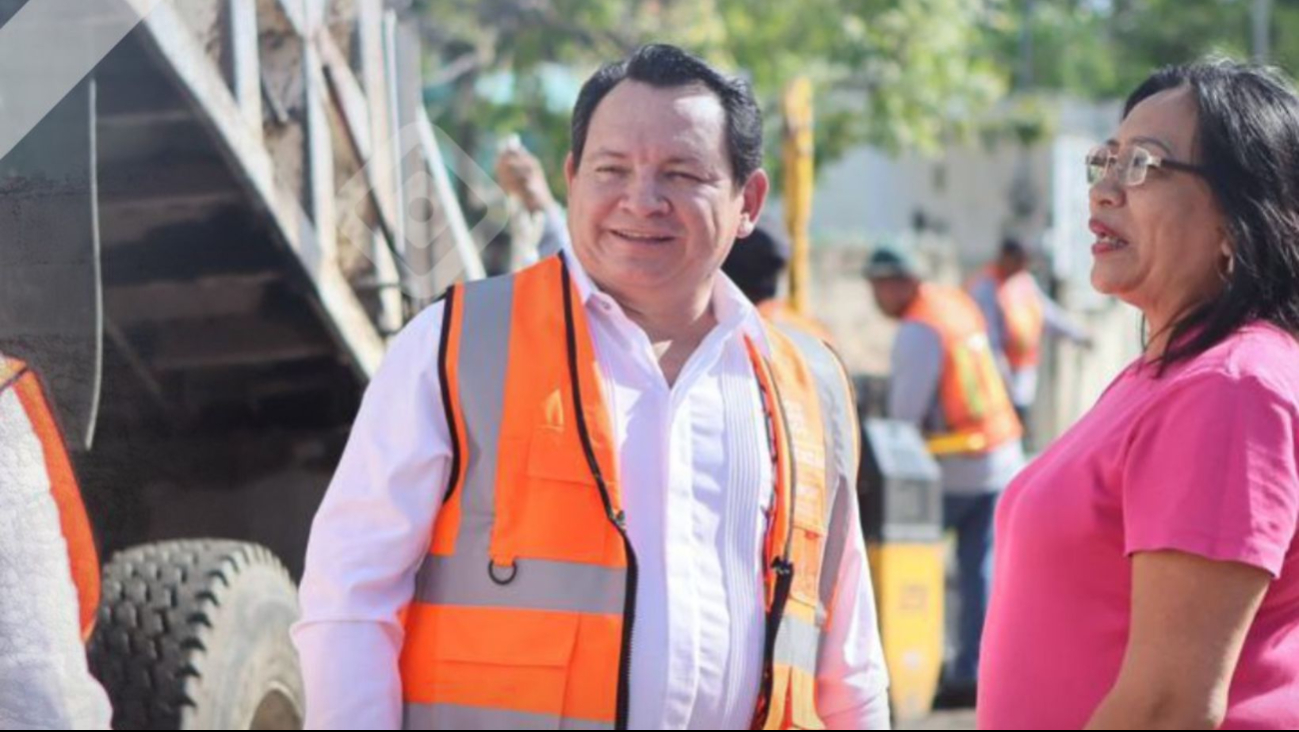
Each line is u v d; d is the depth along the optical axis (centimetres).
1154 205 408
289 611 631
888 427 1007
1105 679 391
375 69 668
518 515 385
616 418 393
